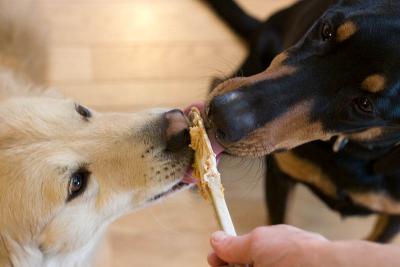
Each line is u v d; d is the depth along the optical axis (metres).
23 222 0.60
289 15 0.85
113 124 0.66
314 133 0.67
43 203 0.60
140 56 1.02
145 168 0.65
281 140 0.66
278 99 0.65
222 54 1.02
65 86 0.99
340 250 0.49
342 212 0.81
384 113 0.65
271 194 0.84
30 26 0.86
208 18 1.05
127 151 0.65
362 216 0.83
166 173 0.66
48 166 0.61
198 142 0.62
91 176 0.64
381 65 0.63
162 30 1.04
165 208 0.93
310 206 0.95
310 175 0.76
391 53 0.62
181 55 1.02
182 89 1.00
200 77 1.01
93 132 0.65
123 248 0.91
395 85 0.63
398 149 0.71
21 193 0.60
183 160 0.66
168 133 0.66
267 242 0.52
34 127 0.62
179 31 1.04
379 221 0.83
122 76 1.01
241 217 0.93
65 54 1.02
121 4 1.06
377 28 0.63
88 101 0.99
